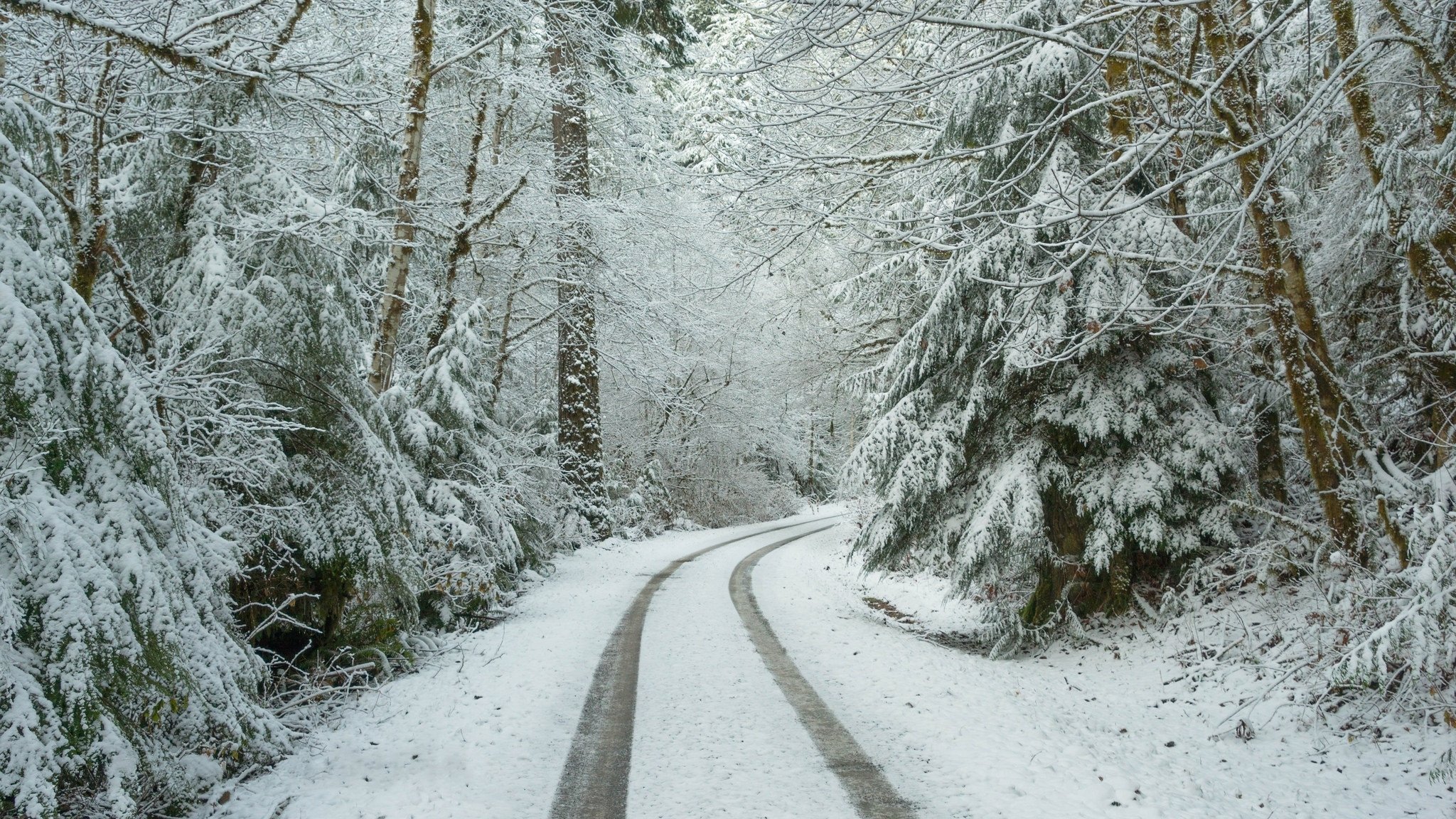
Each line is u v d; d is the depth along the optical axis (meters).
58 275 4.40
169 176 7.08
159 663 4.33
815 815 4.47
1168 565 9.88
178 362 6.03
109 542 4.32
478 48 11.65
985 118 9.00
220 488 6.71
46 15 5.71
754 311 24.66
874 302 17.98
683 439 32.34
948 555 11.12
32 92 5.34
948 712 6.57
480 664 8.45
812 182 8.62
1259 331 8.98
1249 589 8.92
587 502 20.56
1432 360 7.88
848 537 24.72
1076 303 9.10
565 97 15.03
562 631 10.18
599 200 17.23
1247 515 9.48
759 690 7.31
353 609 7.88
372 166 11.65
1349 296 9.23
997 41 8.39
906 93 6.99
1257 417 9.66
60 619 3.93
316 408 7.57
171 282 7.09
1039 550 9.90
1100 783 4.93
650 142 19.36
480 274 16.05
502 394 17.78
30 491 4.08
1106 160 9.22
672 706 6.79
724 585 14.81
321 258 7.78
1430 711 5.80
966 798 4.70
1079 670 9.01
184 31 5.86
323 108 7.67
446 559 10.73
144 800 4.30
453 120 15.53
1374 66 8.02
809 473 45.00
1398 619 5.73
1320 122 8.63
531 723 6.32
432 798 4.82
